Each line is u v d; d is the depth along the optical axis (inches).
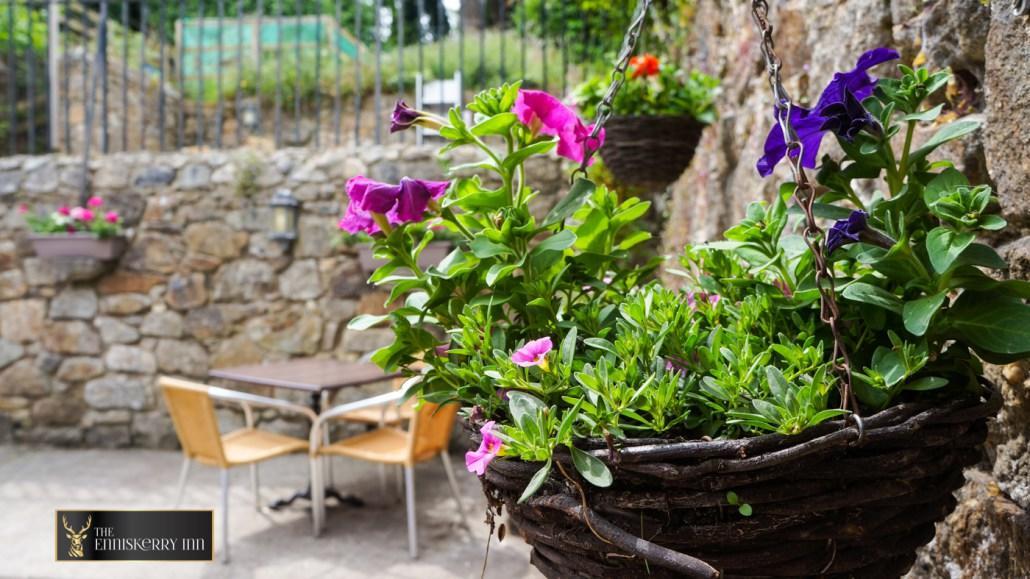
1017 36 34.9
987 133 37.5
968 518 41.5
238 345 160.9
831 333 31.4
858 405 28.1
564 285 35.7
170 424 162.7
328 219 158.9
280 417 162.9
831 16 65.2
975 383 29.5
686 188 124.0
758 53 84.4
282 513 129.0
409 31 372.8
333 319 158.6
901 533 27.6
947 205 28.3
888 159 31.9
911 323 27.6
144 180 162.1
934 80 31.9
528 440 25.4
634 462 24.3
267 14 350.3
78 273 161.6
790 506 24.6
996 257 28.4
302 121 249.1
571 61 191.2
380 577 103.5
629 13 153.8
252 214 160.4
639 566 26.0
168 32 319.3
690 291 38.6
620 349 28.9
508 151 36.1
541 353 28.0
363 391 161.2
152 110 232.1
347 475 150.4
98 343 163.0
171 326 161.9
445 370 34.3
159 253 161.9
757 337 31.6
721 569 25.7
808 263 32.9
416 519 125.9
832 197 34.8
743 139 90.4
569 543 26.8
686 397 28.5
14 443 165.3
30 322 164.2
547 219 34.3
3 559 108.1
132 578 102.7
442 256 135.5
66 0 169.8
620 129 90.9
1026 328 28.5
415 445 112.7
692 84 92.9
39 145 219.0
